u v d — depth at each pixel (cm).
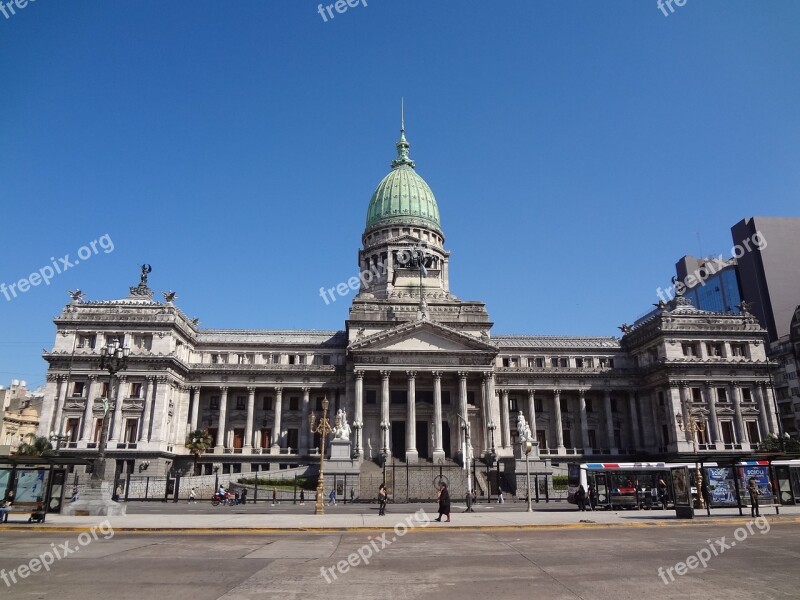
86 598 1733
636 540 3088
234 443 10531
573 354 11556
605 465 5509
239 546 2869
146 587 1888
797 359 12431
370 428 10156
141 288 10600
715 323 10650
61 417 9269
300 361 11094
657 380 10612
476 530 3634
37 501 3975
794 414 12462
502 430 10862
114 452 9075
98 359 9419
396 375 10019
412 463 9200
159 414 9369
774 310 15538
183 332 10244
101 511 4469
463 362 9906
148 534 3384
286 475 8562
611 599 1742
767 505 5172
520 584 1955
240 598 1744
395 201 14100
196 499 7506
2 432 13462
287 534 3434
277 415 10550
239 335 11369
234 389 10675
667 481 5588
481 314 11031
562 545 2898
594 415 11288
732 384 10369
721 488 5144
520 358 11481
